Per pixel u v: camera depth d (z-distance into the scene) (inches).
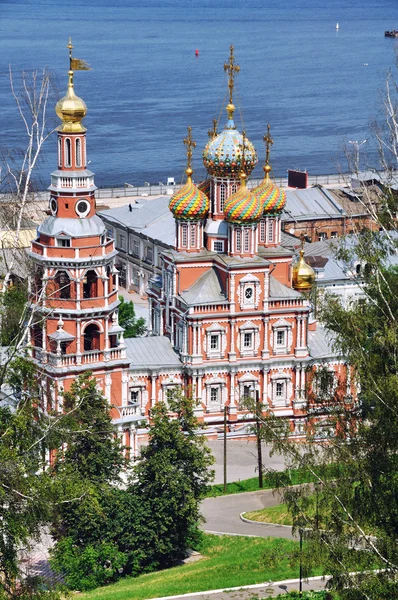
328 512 5128.0
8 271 6107.3
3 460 4940.9
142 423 7391.7
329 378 5580.7
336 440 5270.7
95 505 5664.4
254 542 6466.5
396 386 4982.8
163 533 6279.5
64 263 7194.9
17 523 4901.6
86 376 6540.4
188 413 6540.4
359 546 5383.9
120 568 6279.5
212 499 7268.7
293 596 5482.3
